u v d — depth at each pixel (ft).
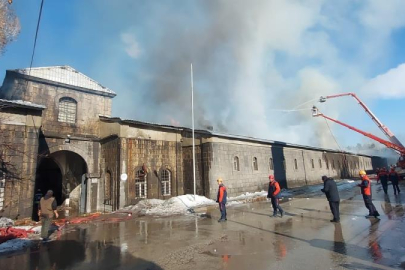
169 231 32.65
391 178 63.52
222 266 19.42
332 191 33.88
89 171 62.23
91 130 64.34
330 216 38.09
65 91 61.31
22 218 42.70
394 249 21.56
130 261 21.65
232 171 70.74
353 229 29.12
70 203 70.69
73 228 37.47
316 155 122.31
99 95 67.00
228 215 43.24
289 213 42.50
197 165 67.21
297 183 101.09
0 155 41.78
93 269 20.18
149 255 23.00
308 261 19.62
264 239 26.76
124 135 59.26
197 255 22.38
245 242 25.90
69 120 61.52
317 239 25.75
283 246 23.90
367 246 22.67
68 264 21.66
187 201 55.31
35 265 21.79
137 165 60.54
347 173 155.74
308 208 47.29
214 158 65.87
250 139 78.74
